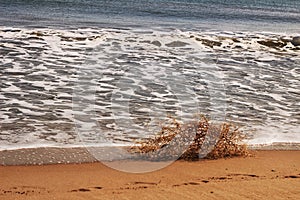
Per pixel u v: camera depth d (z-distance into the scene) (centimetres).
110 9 3747
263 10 4881
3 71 1469
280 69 1836
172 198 570
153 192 600
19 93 1247
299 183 654
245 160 834
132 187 643
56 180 700
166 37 2345
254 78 1638
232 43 2331
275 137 1018
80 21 2897
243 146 888
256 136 1016
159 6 4294
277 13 4662
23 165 785
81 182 688
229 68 1778
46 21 2809
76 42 2053
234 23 3466
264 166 795
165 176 720
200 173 739
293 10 5159
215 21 3506
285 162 835
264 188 620
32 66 1564
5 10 3269
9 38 2022
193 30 2778
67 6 3759
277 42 2398
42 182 689
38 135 943
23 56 1708
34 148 867
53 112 1103
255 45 2338
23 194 603
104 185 665
